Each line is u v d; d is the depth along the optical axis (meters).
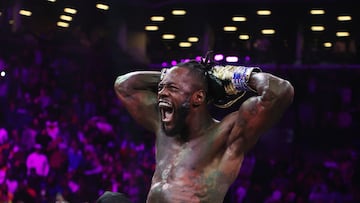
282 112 4.61
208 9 26.98
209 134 4.70
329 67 27.73
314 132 28.53
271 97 4.51
